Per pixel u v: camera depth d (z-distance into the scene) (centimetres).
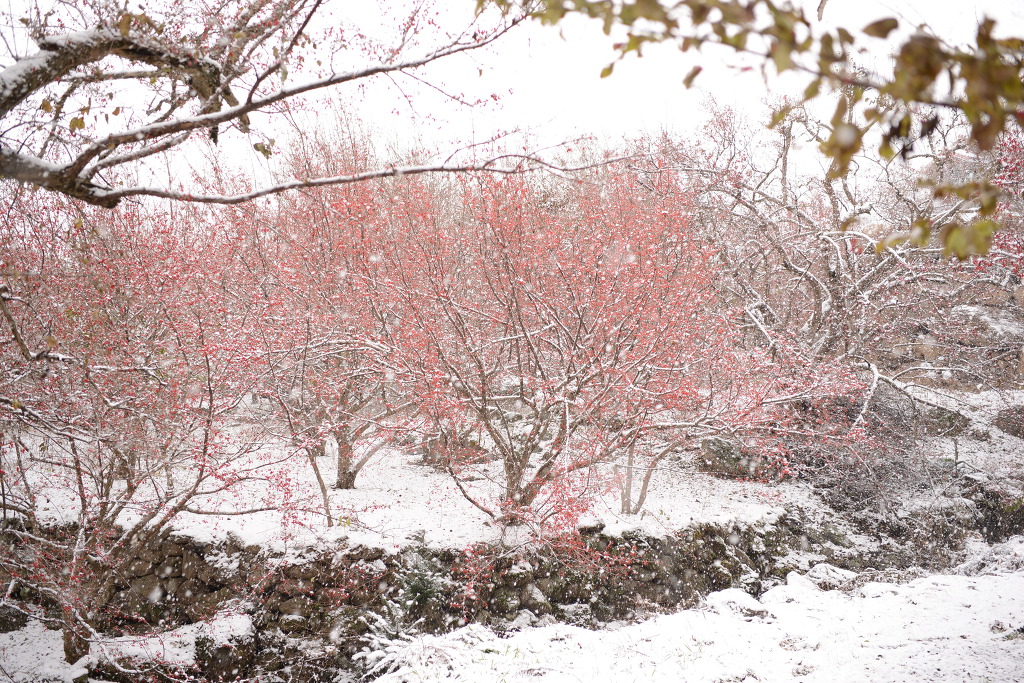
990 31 150
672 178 1379
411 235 1231
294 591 1073
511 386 1628
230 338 1089
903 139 176
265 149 552
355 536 1139
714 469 1783
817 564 1413
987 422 2048
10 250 918
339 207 1167
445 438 1230
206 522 1195
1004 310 2247
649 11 155
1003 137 1262
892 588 895
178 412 1001
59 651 1081
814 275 2031
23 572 976
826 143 168
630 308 1134
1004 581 877
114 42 457
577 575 1180
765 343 1834
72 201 997
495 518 1180
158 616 1105
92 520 1002
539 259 1190
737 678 643
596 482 1245
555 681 654
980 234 180
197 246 1330
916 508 1672
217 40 514
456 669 705
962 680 586
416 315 1136
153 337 1172
